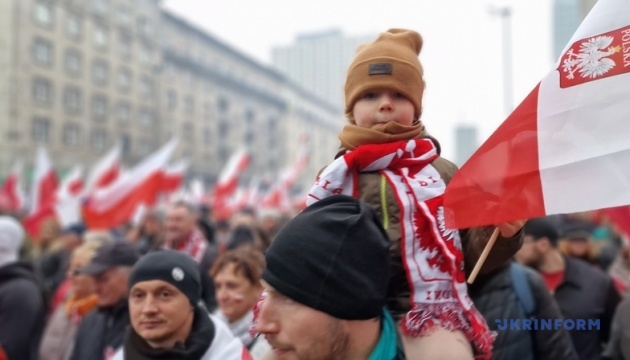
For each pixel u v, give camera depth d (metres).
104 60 41.59
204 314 2.59
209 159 54.53
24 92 35.12
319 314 1.29
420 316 1.41
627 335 3.03
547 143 1.60
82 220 8.46
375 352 1.36
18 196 12.70
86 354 3.17
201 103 53.28
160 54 47.72
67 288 4.41
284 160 69.50
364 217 1.34
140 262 2.53
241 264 3.19
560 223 4.57
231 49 59.16
